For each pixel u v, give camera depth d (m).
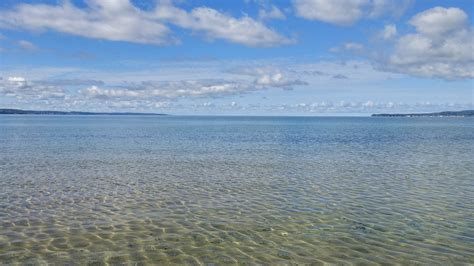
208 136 75.00
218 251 12.52
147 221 15.81
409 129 117.00
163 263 11.55
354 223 15.59
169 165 32.53
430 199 19.81
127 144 54.34
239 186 23.28
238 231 14.55
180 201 19.36
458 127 136.12
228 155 40.44
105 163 33.62
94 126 130.00
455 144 55.91
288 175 27.33
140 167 31.23
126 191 21.75
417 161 35.50
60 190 21.91
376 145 53.94
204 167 31.34
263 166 31.97
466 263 11.62
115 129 107.00
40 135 73.19
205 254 12.27
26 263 11.44
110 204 18.66
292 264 11.54
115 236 13.91
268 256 12.12
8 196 20.22
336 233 14.33
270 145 53.53
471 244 13.18
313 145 53.69
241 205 18.55
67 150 44.78
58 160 35.41
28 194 20.77
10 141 57.41
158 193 21.25
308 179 25.72
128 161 35.09
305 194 21.06
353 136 76.56
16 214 16.70
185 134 82.44
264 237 13.88
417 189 22.38
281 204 18.75
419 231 14.55
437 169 30.33
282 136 75.69
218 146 51.75
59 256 11.98
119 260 11.73
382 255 12.23
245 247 12.89
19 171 28.66
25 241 13.28
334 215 16.80
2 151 42.84
